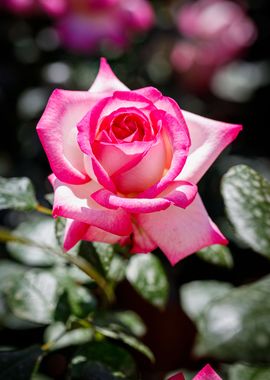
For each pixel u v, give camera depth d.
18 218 0.82
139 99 0.40
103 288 0.46
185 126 0.39
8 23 0.96
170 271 0.70
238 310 0.32
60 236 0.41
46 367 0.59
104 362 0.43
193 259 0.71
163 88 0.97
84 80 0.95
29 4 0.91
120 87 0.44
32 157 0.92
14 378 0.42
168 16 1.07
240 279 0.71
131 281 0.47
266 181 0.39
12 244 0.52
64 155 0.39
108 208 0.38
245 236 0.38
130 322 0.53
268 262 0.71
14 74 0.96
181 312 0.62
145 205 0.37
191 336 0.61
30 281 0.48
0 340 0.61
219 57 0.95
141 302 0.64
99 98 0.41
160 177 0.39
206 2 1.00
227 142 0.41
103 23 0.90
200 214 0.40
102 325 0.45
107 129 0.40
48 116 0.40
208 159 0.41
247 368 0.40
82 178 0.39
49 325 0.53
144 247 0.40
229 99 0.97
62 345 0.50
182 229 0.40
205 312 0.33
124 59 0.97
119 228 0.38
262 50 1.05
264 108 0.97
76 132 0.40
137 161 0.39
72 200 0.39
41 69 0.97
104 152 0.39
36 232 0.51
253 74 1.00
